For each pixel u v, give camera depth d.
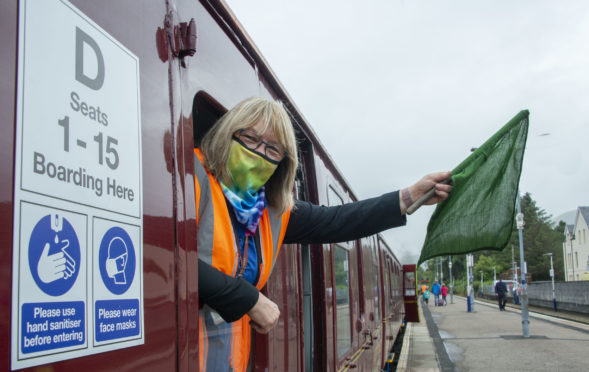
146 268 1.27
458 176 2.26
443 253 2.39
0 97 0.90
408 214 2.29
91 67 1.15
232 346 2.08
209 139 1.83
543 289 36.53
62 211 1.00
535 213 93.69
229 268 1.74
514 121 2.35
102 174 1.14
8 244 0.88
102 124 1.16
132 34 1.34
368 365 6.99
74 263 1.02
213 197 1.72
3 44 0.92
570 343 16.36
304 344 3.37
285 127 1.82
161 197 1.38
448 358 14.37
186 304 1.43
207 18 1.94
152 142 1.38
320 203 3.92
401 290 21.83
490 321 26.38
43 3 1.02
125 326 1.16
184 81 1.65
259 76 2.65
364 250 7.04
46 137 0.99
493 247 2.28
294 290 2.96
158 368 1.27
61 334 0.97
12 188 0.90
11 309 0.87
